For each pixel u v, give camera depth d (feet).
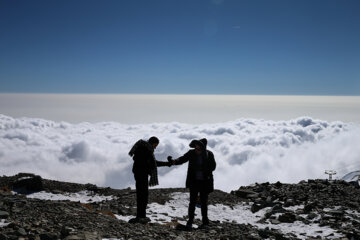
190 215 27.68
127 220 28.22
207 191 28.37
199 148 27.84
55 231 17.62
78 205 25.70
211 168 28.09
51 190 46.85
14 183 45.98
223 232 25.75
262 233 26.05
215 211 37.47
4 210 20.44
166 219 31.12
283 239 25.21
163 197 42.14
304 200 40.55
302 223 31.58
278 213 35.53
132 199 39.70
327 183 51.29
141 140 27.61
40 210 21.93
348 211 35.14
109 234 18.90
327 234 27.40
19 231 16.24
